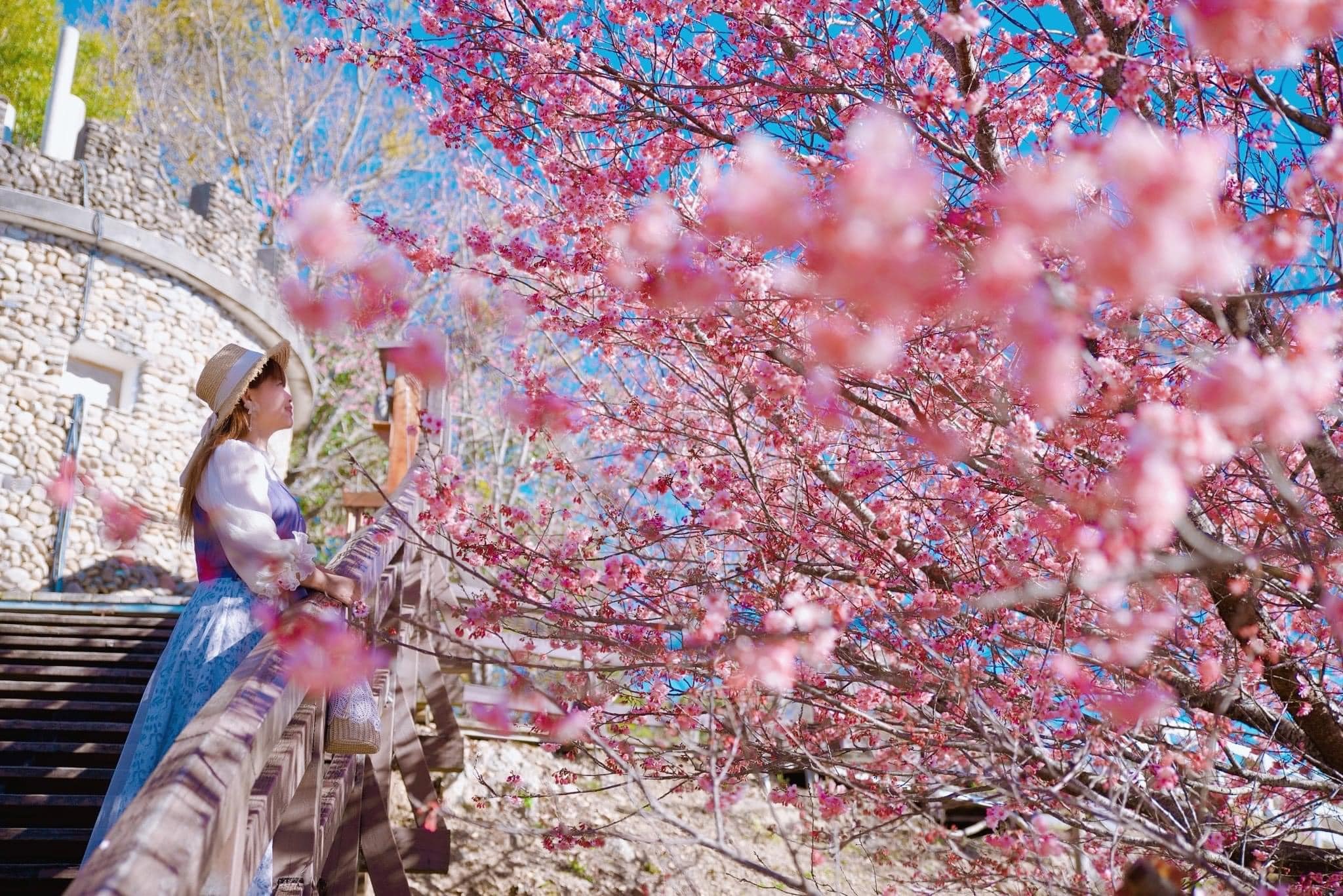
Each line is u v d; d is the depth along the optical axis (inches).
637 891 262.8
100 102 919.0
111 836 64.6
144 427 535.5
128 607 323.0
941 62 146.0
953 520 148.8
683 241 117.6
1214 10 68.6
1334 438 134.6
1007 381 120.3
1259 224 89.9
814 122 156.5
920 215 99.8
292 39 967.0
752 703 114.3
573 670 123.6
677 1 156.3
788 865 276.2
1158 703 107.6
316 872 122.5
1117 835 108.1
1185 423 70.3
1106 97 131.7
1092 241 52.9
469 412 586.6
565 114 153.3
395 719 235.0
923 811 147.3
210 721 82.5
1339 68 123.5
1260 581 119.5
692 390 194.2
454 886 260.5
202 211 592.4
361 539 177.0
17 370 494.6
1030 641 144.8
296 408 689.6
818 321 113.7
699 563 157.9
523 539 177.6
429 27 161.5
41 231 513.7
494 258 173.2
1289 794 158.4
